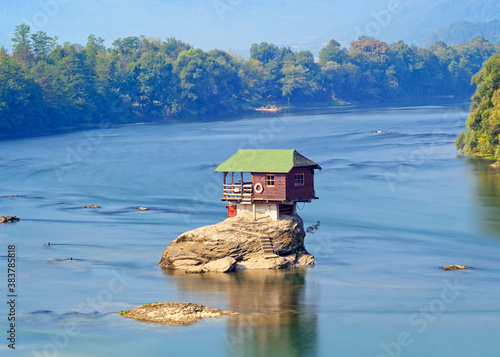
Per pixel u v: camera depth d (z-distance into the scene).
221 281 72.94
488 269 77.94
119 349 53.84
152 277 74.88
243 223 79.12
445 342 55.16
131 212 118.00
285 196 78.38
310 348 53.88
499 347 54.16
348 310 63.12
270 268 77.88
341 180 153.38
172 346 54.62
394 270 77.62
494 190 135.50
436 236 97.31
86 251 87.50
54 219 111.69
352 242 93.50
